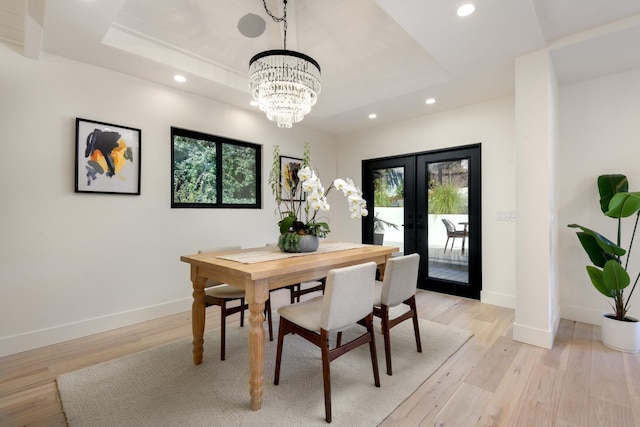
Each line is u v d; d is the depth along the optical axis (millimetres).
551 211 2529
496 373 2031
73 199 2600
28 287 2391
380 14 2309
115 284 2824
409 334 2672
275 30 2498
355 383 1919
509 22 2082
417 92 3324
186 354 2297
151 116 3059
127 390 1835
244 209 3877
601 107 2871
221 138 3682
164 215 3152
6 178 2307
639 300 2695
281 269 1730
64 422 1576
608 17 2094
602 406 1683
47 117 2479
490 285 3592
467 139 3754
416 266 2230
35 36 2188
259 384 1670
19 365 2139
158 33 2504
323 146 4984
